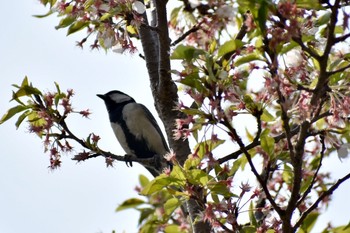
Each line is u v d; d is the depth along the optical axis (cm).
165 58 963
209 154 801
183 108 767
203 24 791
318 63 743
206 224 912
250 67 735
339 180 784
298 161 754
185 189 801
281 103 726
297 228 779
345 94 768
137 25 919
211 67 728
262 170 870
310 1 723
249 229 833
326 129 788
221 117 739
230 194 794
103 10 905
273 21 716
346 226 841
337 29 805
